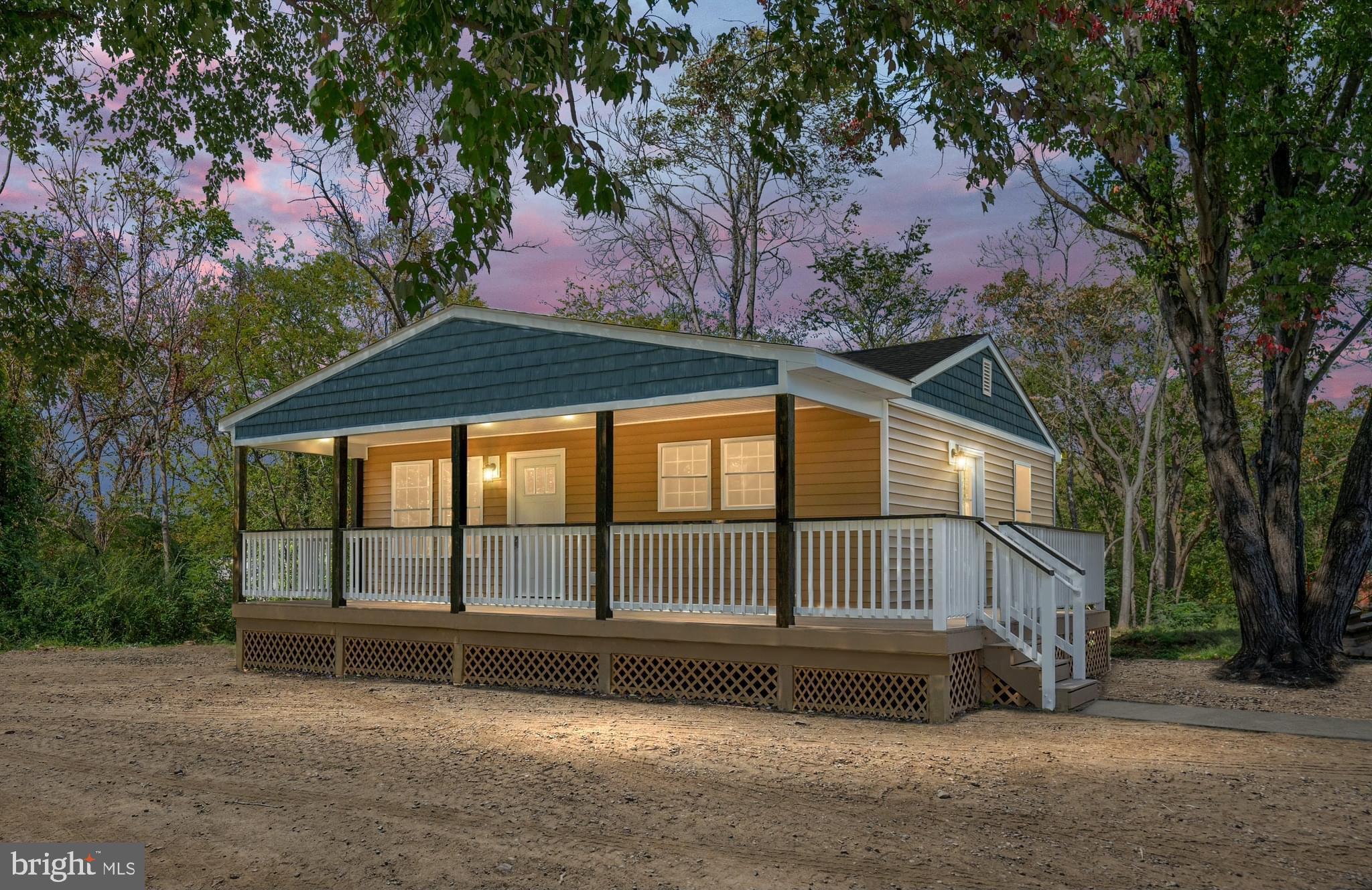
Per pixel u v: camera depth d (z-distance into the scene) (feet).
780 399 36.01
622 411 41.19
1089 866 18.44
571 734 31.50
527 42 21.83
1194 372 49.19
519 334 42.98
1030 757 27.61
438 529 45.16
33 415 75.51
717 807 22.53
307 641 49.83
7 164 85.15
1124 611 87.51
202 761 27.55
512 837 20.40
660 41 23.75
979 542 36.58
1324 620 46.80
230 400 96.17
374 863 18.90
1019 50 28.60
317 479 94.32
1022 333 98.32
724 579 45.47
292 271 98.17
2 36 49.57
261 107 59.67
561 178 20.63
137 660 56.44
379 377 47.44
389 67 20.90
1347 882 17.61
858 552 42.14
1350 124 46.37
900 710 34.22
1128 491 89.51
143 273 92.84
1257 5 39.14
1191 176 50.72
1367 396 72.64
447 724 33.63
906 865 18.61
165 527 86.89
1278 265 42.60
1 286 67.26
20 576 69.00
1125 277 92.32
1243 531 47.24
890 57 29.60
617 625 39.65
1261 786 24.14
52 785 24.86
